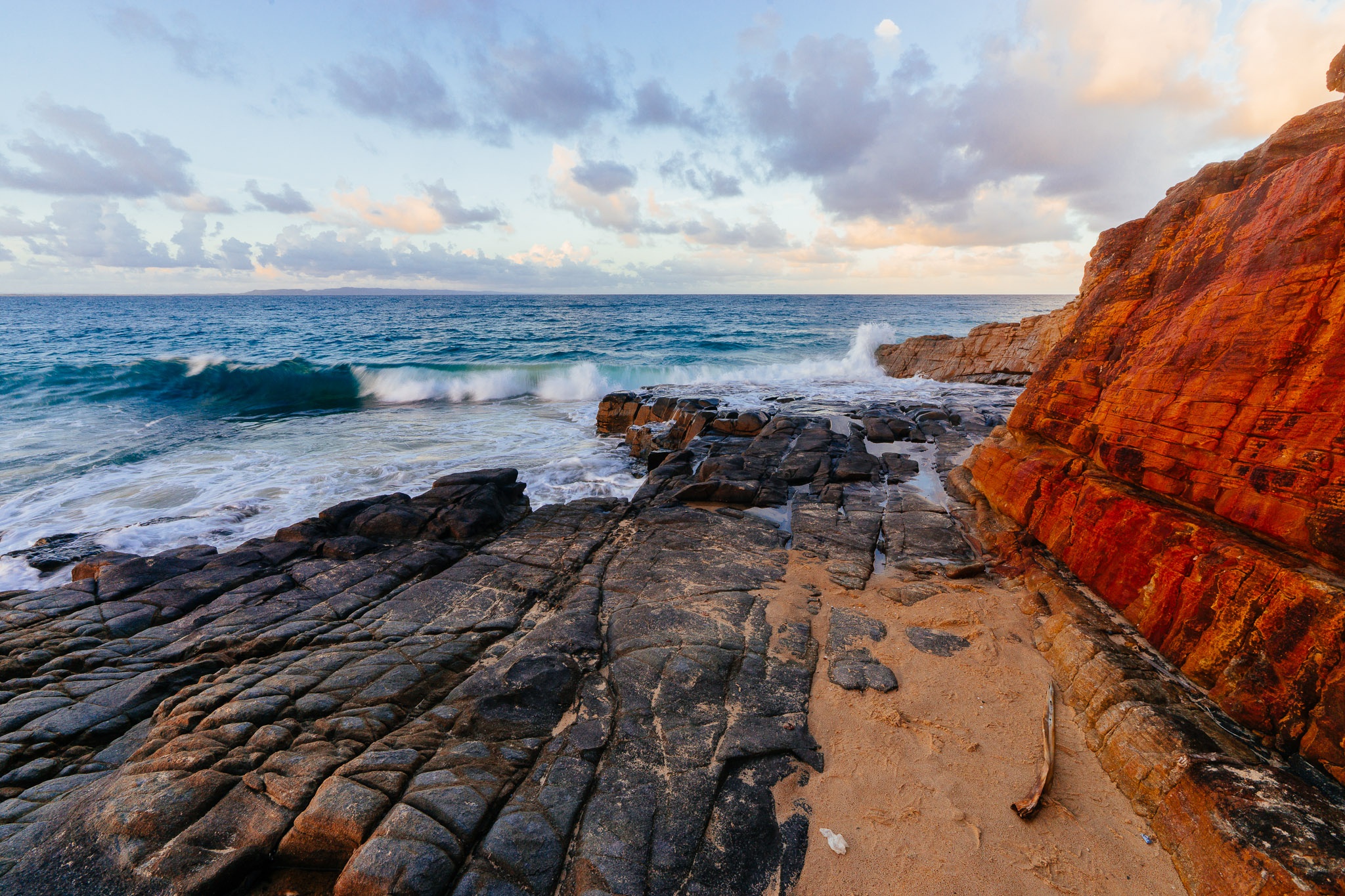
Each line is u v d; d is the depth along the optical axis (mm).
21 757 4266
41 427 16375
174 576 6816
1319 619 3438
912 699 4621
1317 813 2980
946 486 9641
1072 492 6270
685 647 5266
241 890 3281
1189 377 4945
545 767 3900
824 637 5527
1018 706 4523
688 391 21766
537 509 9312
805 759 4016
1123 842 3398
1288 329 4164
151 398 20875
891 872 3262
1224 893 2891
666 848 3350
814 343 40500
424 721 4320
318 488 11172
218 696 4582
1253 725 3625
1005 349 23547
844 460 10820
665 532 8125
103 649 5496
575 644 5340
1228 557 4152
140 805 3451
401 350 35469
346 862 3324
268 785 3652
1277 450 4062
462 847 3264
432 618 5961
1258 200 4844
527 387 24172
